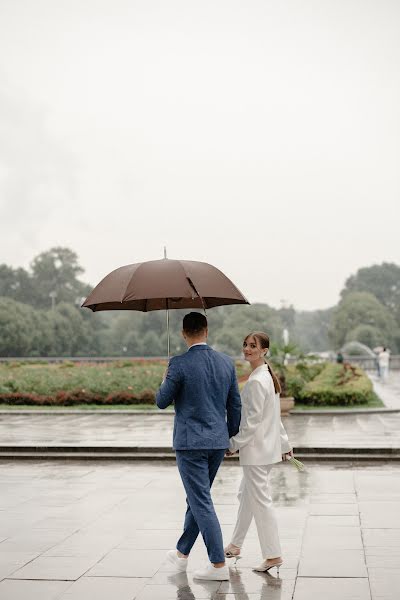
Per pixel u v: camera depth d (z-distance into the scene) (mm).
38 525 7812
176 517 8203
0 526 7781
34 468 12461
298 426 17203
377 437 14961
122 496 9594
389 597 5359
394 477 10992
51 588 5629
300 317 194125
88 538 7211
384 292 141000
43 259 130125
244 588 5609
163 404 5781
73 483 10750
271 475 11258
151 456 13344
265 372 6059
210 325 113750
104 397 24062
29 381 26906
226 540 7117
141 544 6961
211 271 6023
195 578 5832
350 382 25062
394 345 107750
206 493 5766
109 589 5602
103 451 13766
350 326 108625
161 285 5676
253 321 109625
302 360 22422
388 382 37750
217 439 5707
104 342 109562
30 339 97125
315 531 7438
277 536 6027
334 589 5562
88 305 5883
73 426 17844
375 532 7363
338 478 10914
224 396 5848
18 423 18703
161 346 107125
